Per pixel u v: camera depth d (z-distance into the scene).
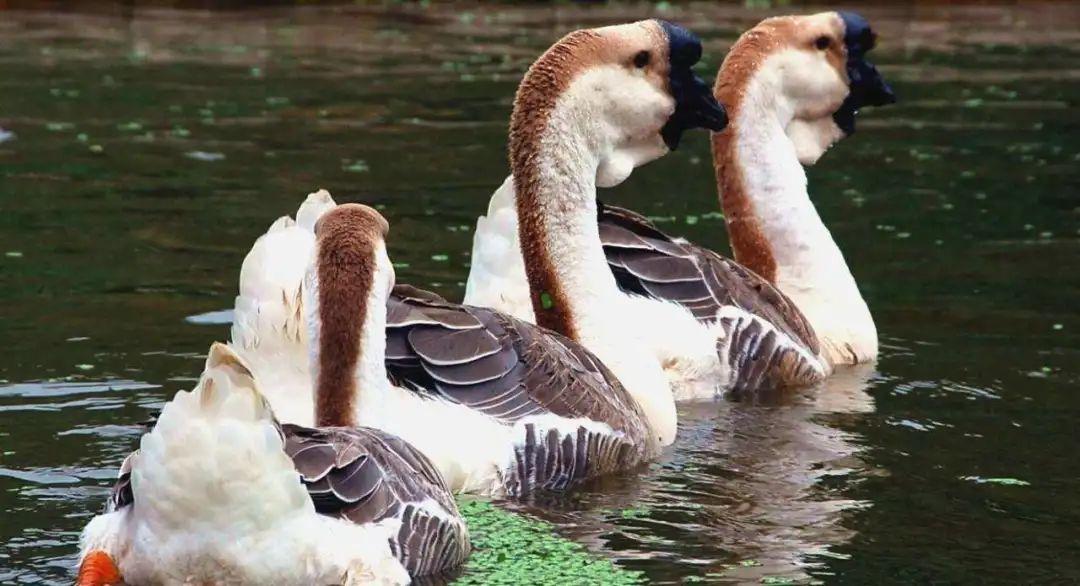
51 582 8.42
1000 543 9.62
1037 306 15.70
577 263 11.97
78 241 16.95
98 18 33.00
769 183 14.76
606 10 35.66
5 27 31.52
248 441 7.40
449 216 18.44
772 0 36.94
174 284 15.48
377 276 9.27
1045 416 12.46
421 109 24.78
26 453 10.77
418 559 8.23
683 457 11.48
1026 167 21.67
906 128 24.30
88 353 13.22
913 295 16.09
